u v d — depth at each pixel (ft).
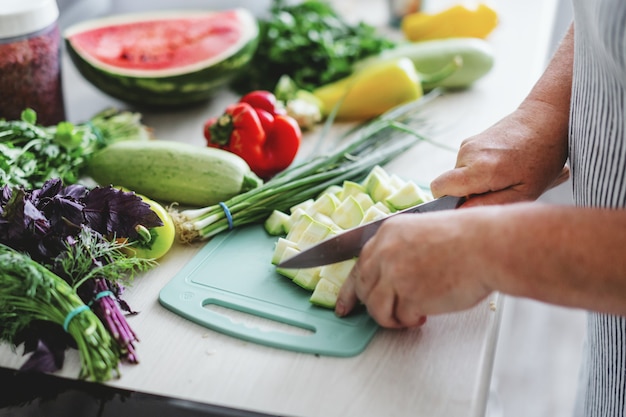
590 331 3.02
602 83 2.34
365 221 2.98
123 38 4.29
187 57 4.19
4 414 2.50
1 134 3.29
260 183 3.43
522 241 2.01
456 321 2.69
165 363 2.53
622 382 2.72
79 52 4.10
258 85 4.62
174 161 3.36
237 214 3.22
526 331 6.47
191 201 3.40
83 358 2.43
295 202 3.33
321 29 4.69
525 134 2.83
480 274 2.08
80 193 2.81
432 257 2.16
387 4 5.43
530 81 4.67
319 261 2.68
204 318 2.70
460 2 5.35
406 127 3.91
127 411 2.41
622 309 1.97
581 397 3.49
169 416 2.38
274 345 2.59
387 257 2.26
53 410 2.46
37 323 2.53
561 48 3.07
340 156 3.55
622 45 2.06
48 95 3.74
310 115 4.12
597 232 1.94
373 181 3.25
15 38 3.49
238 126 3.67
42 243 2.60
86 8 4.91
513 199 2.78
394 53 4.56
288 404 2.36
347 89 4.13
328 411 2.34
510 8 5.57
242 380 2.46
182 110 4.40
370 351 2.57
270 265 3.01
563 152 2.87
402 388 2.42
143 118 4.28
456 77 4.52
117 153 3.42
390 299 2.35
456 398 2.38
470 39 4.64
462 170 2.76
